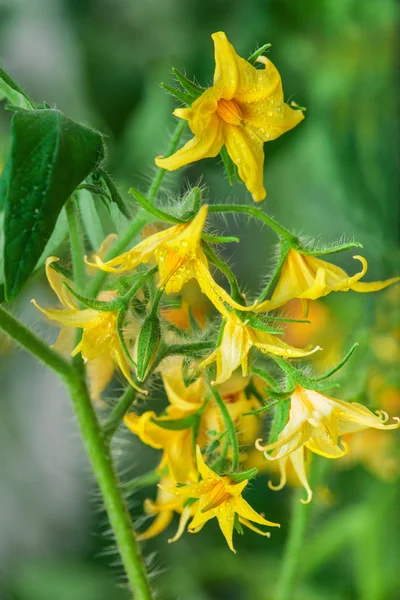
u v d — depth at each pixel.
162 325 0.40
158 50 0.58
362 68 0.56
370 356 0.46
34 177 0.36
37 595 0.60
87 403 0.41
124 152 0.56
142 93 0.58
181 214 0.37
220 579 0.56
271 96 0.38
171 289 0.37
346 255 0.56
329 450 0.39
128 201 0.43
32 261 0.36
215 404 0.41
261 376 0.40
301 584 0.54
